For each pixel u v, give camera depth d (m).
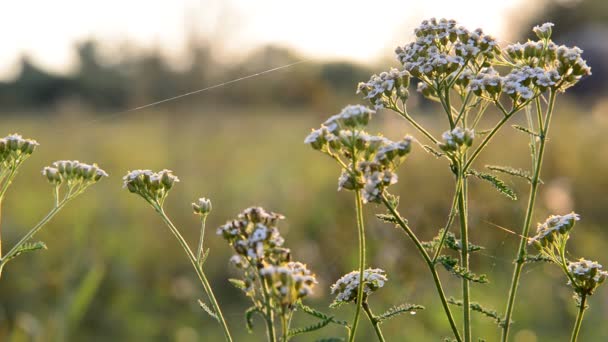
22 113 28.30
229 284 8.37
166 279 8.17
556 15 32.28
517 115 13.89
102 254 8.26
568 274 3.12
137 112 20.03
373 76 3.45
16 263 7.92
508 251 7.68
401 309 3.03
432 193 9.12
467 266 3.05
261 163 14.09
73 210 10.04
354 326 2.74
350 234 8.19
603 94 24.16
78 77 26.89
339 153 3.24
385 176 2.80
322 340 2.64
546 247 3.19
